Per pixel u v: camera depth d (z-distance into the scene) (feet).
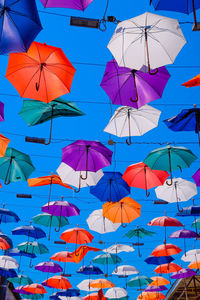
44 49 11.44
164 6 9.05
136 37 10.28
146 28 10.11
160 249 25.11
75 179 18.56
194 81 10.38
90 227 24.45
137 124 15.75
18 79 11.74
